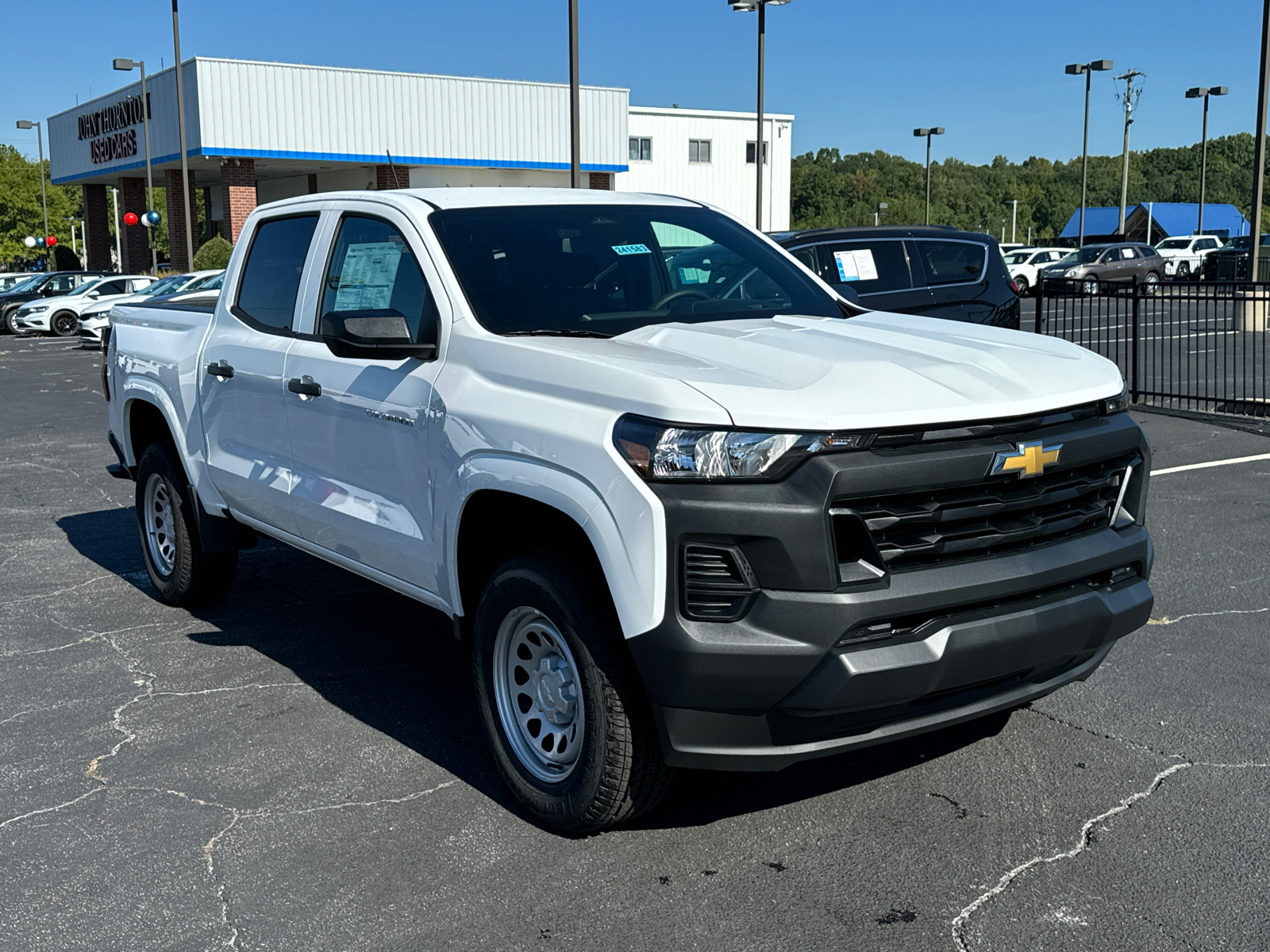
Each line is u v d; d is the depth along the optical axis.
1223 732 4.21
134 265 49.75
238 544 5.73
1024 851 3.40
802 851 3.44
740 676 3.00
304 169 41.53
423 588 4.04
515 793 3.67
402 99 38.31
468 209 4.32
